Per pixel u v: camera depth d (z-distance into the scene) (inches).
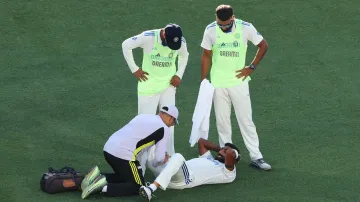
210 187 1478.8
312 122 1787.6
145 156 1477.6
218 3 2278.5
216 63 1563.7
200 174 1461.6
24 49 2070.6
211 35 1545.3
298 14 2247.8
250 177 1533.0
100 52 2078.0
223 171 1486.2
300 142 1695.4
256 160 1576.0
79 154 1622.8
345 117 1813.5
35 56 2047.2
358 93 1927.9
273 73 2006.6
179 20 2203.5
